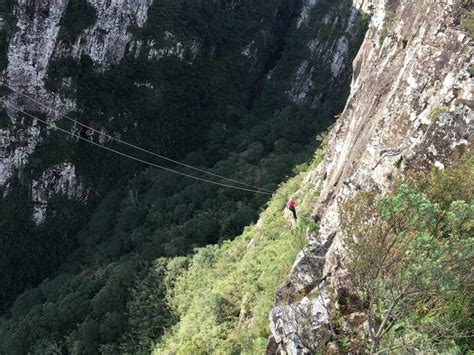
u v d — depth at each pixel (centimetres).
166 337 3155
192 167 6056
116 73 6444
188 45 6988
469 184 1056
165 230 4788
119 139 6688
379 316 1067
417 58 1889
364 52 3706
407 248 894
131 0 6200
